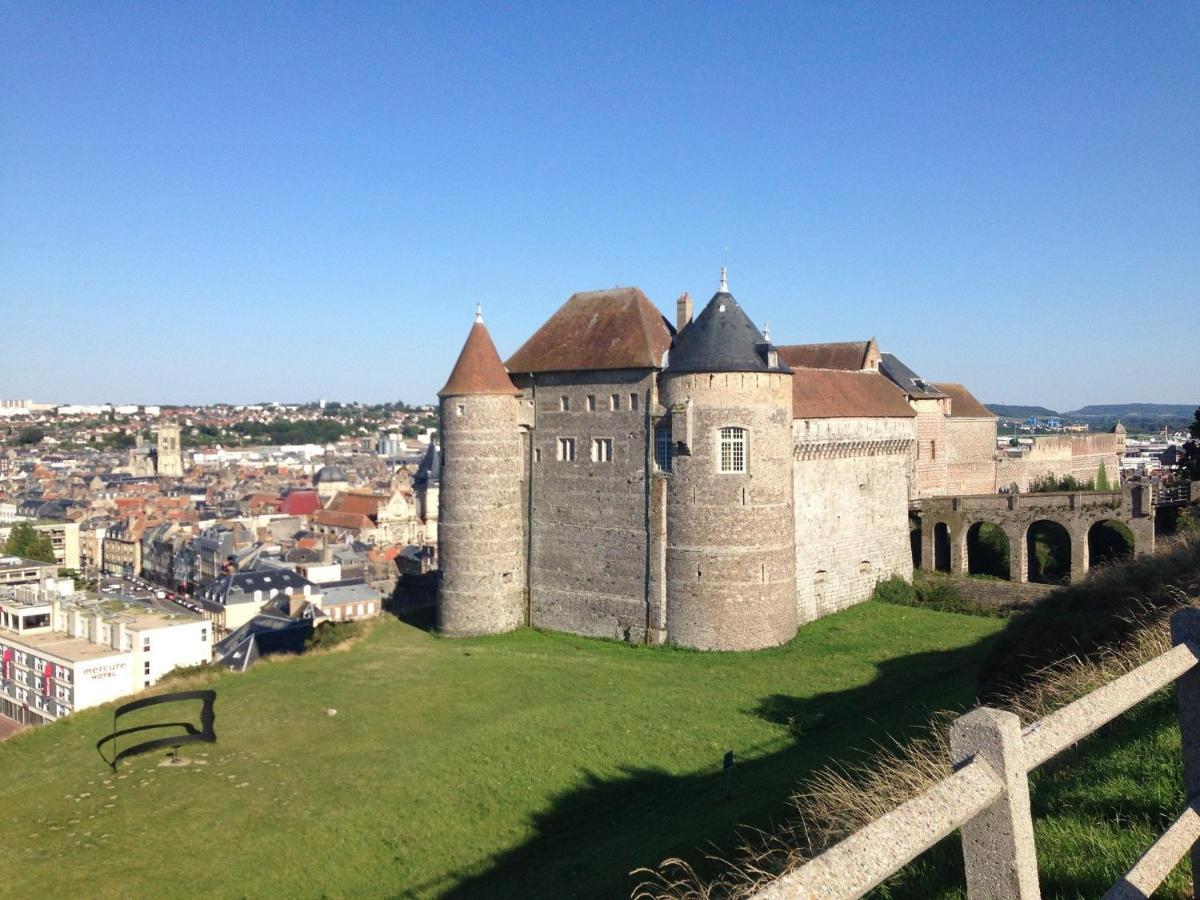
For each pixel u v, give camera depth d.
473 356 58.69
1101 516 60.31
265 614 98.38
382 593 105.44
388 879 28.44
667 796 32.09
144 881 28.30
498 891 26.61
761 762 34.06
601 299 59.31
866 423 61.56
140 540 173.75
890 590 63.38
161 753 38.50
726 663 48.34
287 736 40.00
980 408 83.25
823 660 47.59
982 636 50.62
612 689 44.28
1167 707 13.86
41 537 159.88
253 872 28.80
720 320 51.50
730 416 50.22
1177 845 7.39
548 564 58.62
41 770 38.47
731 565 50.44
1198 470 67.00
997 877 5.46
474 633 57.78
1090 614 27.56
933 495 74.31
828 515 59.03
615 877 24.75
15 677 79.50
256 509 192.88
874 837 4.85
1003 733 5.46
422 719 41.31
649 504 53.47
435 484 156.50
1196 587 23.19
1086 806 11.33
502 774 34.72
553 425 58.22
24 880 28.39
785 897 4.43
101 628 78.56
